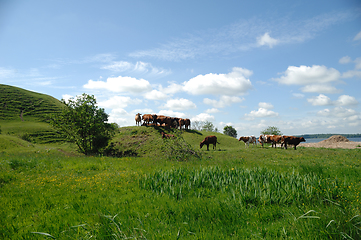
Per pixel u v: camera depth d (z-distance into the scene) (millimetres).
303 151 22359
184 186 7230
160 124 35844
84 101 23328
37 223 5043
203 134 38594
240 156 19125
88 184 8617
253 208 5457
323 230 3947
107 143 24859
